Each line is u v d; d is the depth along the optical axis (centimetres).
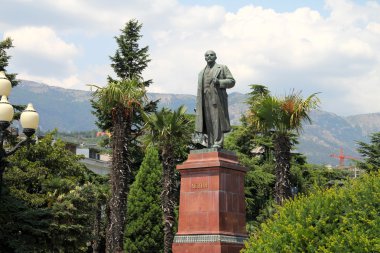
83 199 2603
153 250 4366
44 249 2361
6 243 2242
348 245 1381
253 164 5047
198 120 2019
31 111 1645
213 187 1861
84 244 2603
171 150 3312
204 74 2023
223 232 1822
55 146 3578
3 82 1650
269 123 2950
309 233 1458
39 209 2409
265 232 1600
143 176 4453
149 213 4362
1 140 1638
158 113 3284
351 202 1512
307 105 2898
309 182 5341
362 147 5147
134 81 3238
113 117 3175
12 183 3009
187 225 1869
